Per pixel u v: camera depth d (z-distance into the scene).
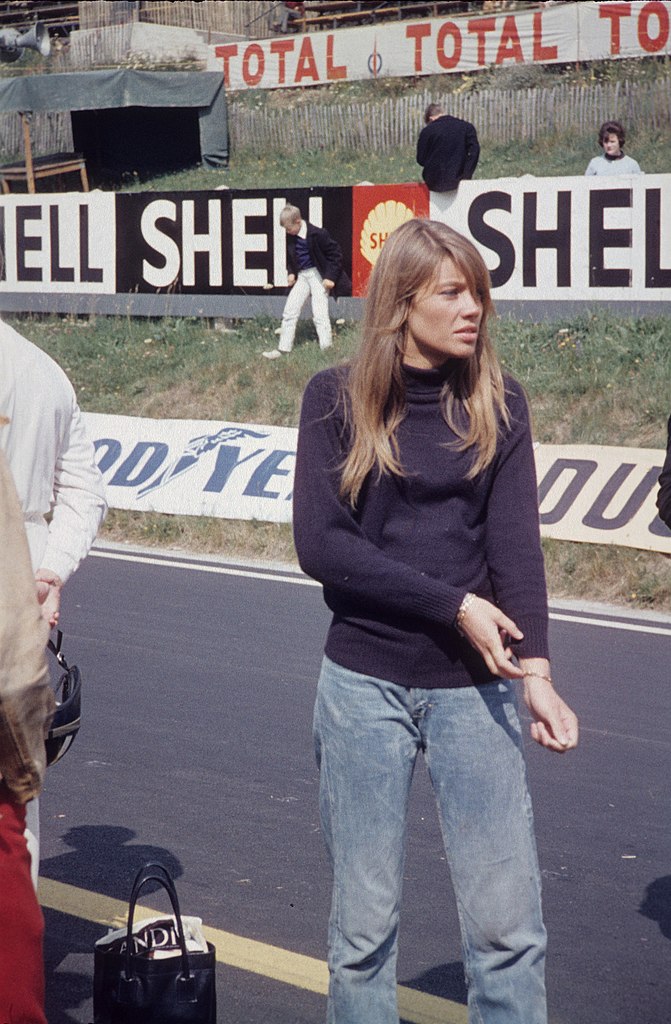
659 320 12.41
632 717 6.27
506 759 2.67
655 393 10.92
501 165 21.17
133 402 13.35
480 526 2.75
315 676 6.98
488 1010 2.67
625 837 4.82
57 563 3.18
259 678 6.94
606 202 12.63
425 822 5.02
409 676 2.67
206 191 14.77
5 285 16.20
